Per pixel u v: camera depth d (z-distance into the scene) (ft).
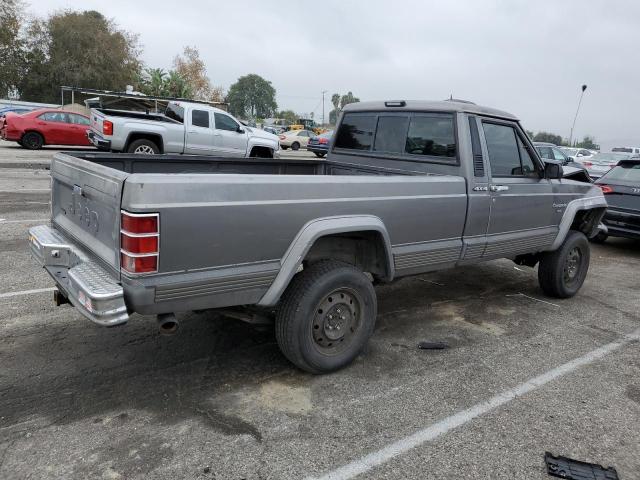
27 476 8.36
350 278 11.66
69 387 11.07
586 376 12.84
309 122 220.23
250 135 51.72
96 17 171.22
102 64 156.87
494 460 9.37
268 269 10.43
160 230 8.89
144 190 8.68
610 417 11.01
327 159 18.76
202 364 12.40
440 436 10.00
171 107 49.29
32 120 62.13
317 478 8.66
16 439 9.24
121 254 9.03
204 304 9.84
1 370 11.61
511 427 10.43
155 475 8.52
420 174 14.96
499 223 15.48
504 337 15.11
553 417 10.89
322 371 11.93
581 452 9.76
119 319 8.86
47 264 11.19
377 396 11.34
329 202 11.13
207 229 9.41
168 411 10.35
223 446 9.34
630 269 24.57
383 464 9.10
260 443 9.48
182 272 9.37
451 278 20.99
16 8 148.46
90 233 10.61
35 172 43.83
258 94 429.79
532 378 12.59
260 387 11.46
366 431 10.03
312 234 10.79
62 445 9.14
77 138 65.26
